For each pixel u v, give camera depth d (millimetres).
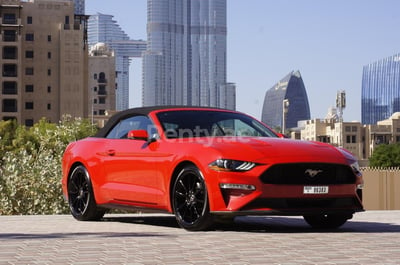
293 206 7406
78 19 132750
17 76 125688
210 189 7418
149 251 5906
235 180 7293
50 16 130875
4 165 13703
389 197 25828
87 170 9414
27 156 13883
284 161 7371
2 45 125625
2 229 8109
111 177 8938
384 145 137750
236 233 7312
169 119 8516
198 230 7664
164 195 7996
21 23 128625
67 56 130375
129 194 8562
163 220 9672
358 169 7855
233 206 7293
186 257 5559
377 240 6664
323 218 8273
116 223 9031
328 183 7547
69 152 9883
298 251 5887
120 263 5262
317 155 7562
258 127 8766
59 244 6375
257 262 5281
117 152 8844
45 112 130250
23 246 6238
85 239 6766
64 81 130250
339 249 6008
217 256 5602
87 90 133250
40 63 130375
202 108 8891
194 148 7723
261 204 7297
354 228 8227
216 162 7395
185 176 7805
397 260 5379
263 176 7320
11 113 125125
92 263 5262
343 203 7656
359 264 5184
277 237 6914
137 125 8828
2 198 13094
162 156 8062
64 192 9961
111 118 9445
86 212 9375
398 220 9672
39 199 13281
